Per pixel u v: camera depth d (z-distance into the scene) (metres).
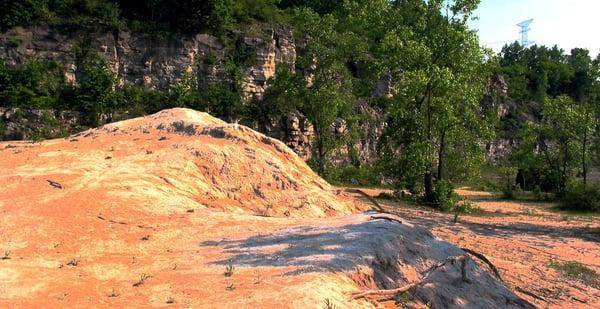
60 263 9.34
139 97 43.50
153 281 8.44
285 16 61.22
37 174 15.20
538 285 13.53
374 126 59.56
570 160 47.38
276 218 13.44
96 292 8.00
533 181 52.66
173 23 47.25
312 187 18.12
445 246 11.66
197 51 47.34
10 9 41.00
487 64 31.44
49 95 40.44
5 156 17.86
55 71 41.66
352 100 41.94
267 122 48.31
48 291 7.91
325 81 38.62
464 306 9.59
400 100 30.83
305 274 8.25
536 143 57.72
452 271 10.60
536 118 103.75
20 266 8.95
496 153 87.31
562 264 16.48
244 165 17.62
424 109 30.88
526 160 49.94
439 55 31.41
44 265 9.16
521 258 16.92
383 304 8.19
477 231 22.17
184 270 8.99
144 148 18.39
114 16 44.47
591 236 23.11
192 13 47.22
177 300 7.55
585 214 33.56
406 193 35.06
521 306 10.91
